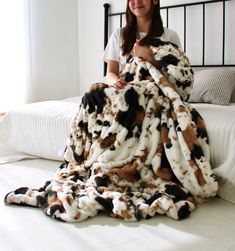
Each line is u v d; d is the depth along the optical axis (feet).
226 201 6.13
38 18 12.14
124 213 5.31
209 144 6.15
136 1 7.52
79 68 13.52
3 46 11.27
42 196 5.91
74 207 5.41
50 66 12.64
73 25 13.16
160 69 6.97
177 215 5.33
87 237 4.84
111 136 6.39
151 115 6.51
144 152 6.24
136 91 6.52
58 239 4.79
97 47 12.62
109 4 12.07
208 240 4.75
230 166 5.84
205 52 9.79
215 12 9.46
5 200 5.99
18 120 9.00
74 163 7.07
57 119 8.20
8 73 11.44
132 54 7.75
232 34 9.17
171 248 4.54
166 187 5.90
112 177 6.13
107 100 6.64
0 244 4.65
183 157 6.02
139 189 6.22
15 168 8.21
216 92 8.21
